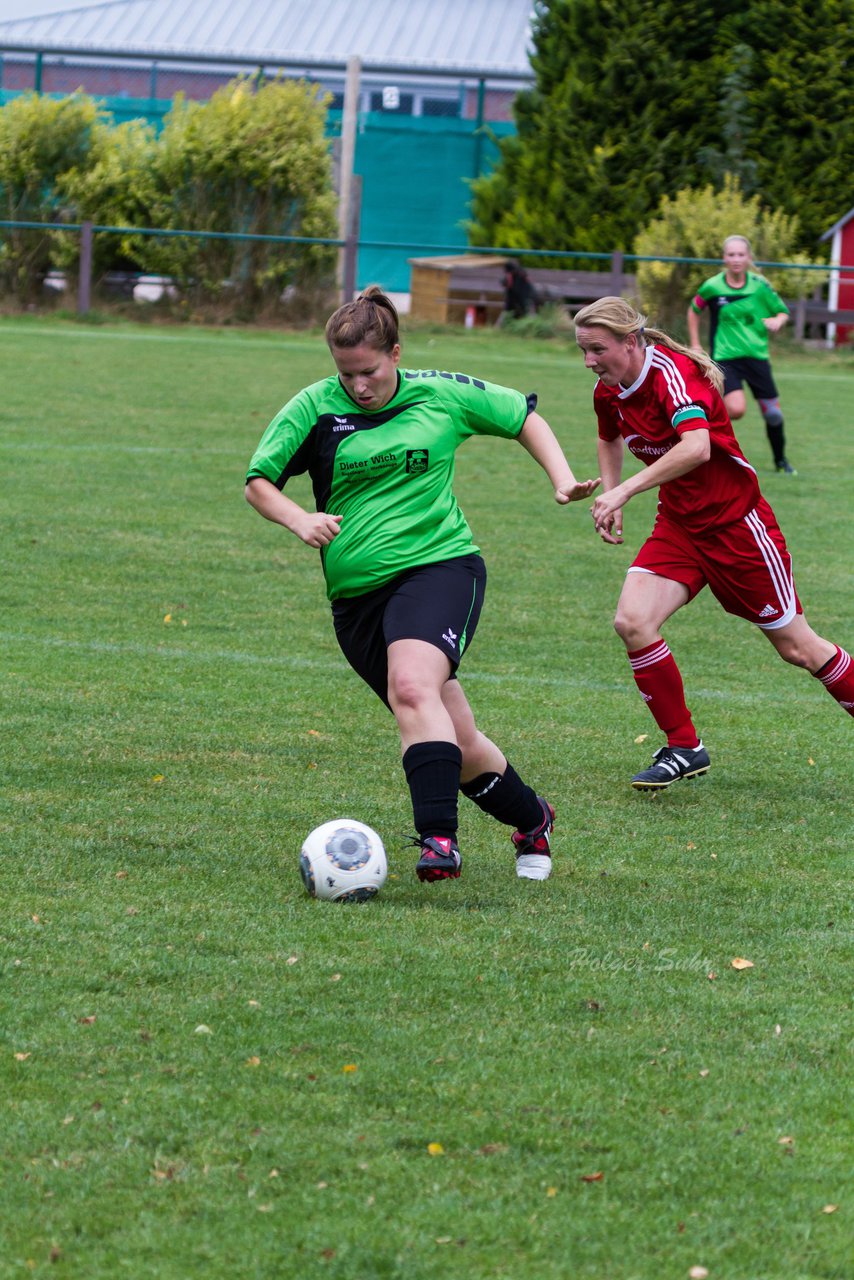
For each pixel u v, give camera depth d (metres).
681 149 75.31
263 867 12.78
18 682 18.27
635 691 19.39
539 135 76.38
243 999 10.09
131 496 30.55
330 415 12.07
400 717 11.80
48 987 10.16
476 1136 8.45
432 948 11.12
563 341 68.44
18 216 68.69
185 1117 8.53
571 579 25.84
